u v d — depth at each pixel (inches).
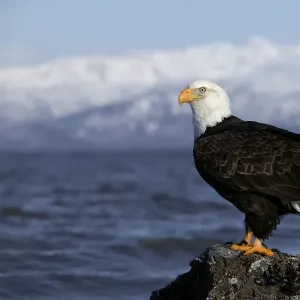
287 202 458.6
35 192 1891.0
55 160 6348.4
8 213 1306.6
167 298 462.9
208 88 494.0
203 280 438.9
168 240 983.6
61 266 837.2
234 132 478.6
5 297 719.1
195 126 501.0
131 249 938.1
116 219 1251.8
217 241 984.3
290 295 416.8
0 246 952.3
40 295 725.3
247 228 462.9
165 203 1518.2
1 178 2723.9
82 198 1685.5
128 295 722.8
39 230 1104.8
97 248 943.7
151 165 4867.1
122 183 2359.7
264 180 458.3
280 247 890.7
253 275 427.8
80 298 714.8
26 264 844.6
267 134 472.7
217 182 472.1
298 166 458.3
